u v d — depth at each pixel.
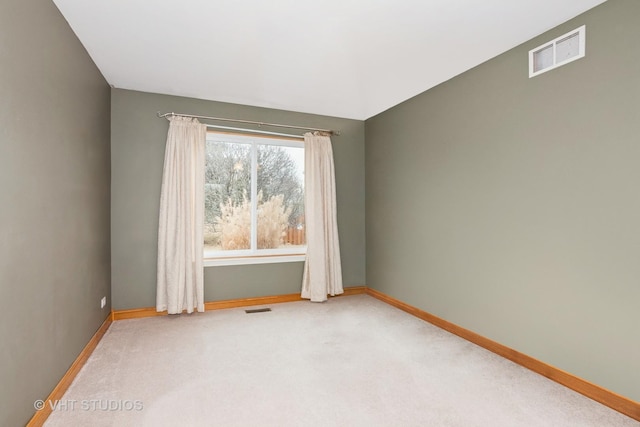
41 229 1.83
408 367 2.46
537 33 2.39
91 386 2.17
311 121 4.39
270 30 2.39
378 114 4.39
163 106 3.69
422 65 2.93
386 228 4.23
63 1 2.03
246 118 4.04
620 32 1.92
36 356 1.75
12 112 1.55
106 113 3.30
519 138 2.53
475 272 2.93
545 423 1.81
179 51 2.71
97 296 2.92
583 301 2.11
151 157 3.64
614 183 1.96
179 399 2.03
